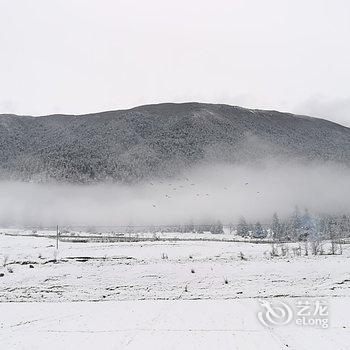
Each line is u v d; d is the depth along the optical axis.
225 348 22.02
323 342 22.70
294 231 96.81
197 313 32.31
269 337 24.22
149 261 50.22
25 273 45.81
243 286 43.22
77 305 36.97
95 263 49.41
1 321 30.16
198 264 48.72
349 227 107.50
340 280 43.94
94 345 23.19
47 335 25.70
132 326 27.89
